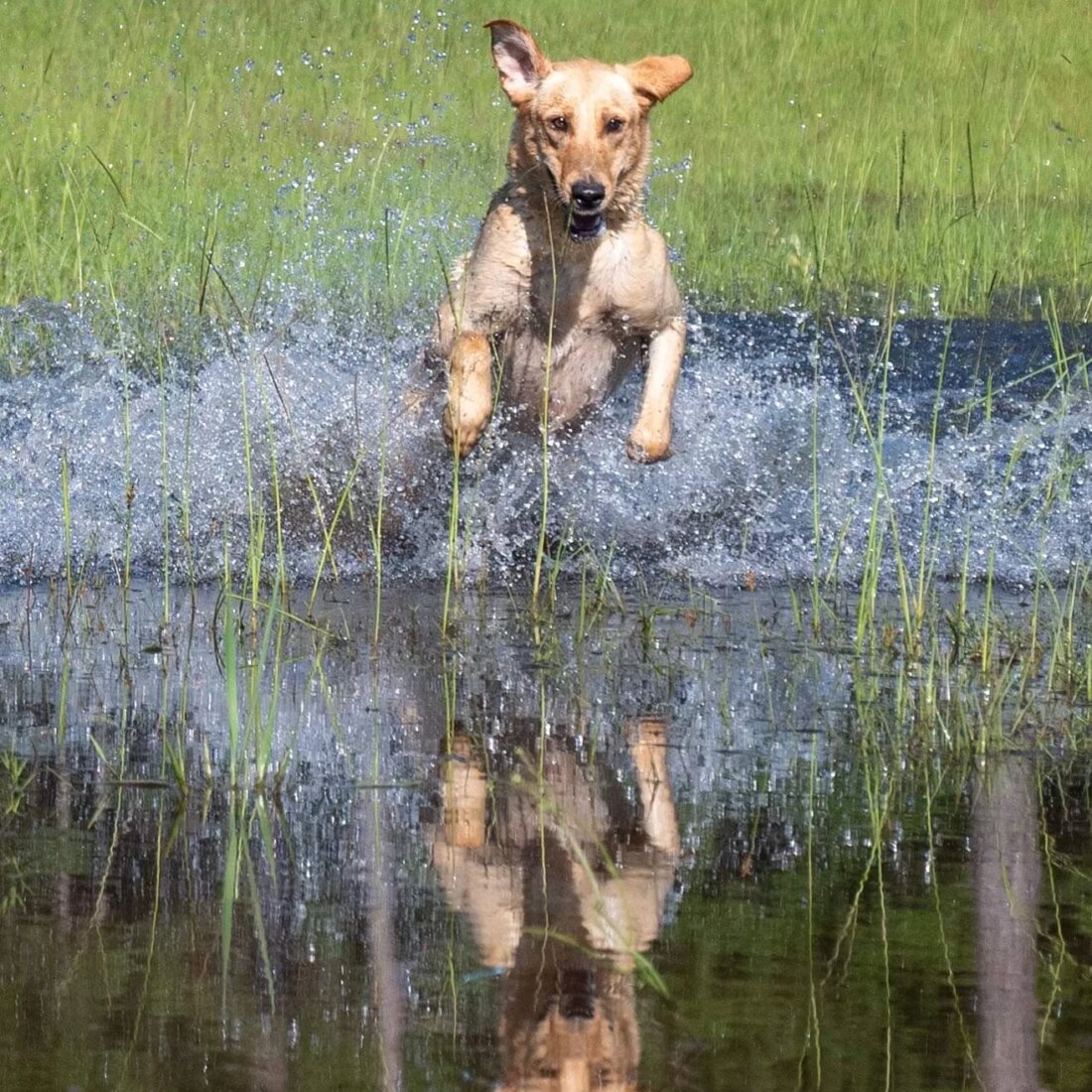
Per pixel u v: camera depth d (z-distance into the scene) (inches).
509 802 304.7
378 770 323.3
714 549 570.6
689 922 247.0
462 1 1727.4
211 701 373.7
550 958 231.5
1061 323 966.4
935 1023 211.5
